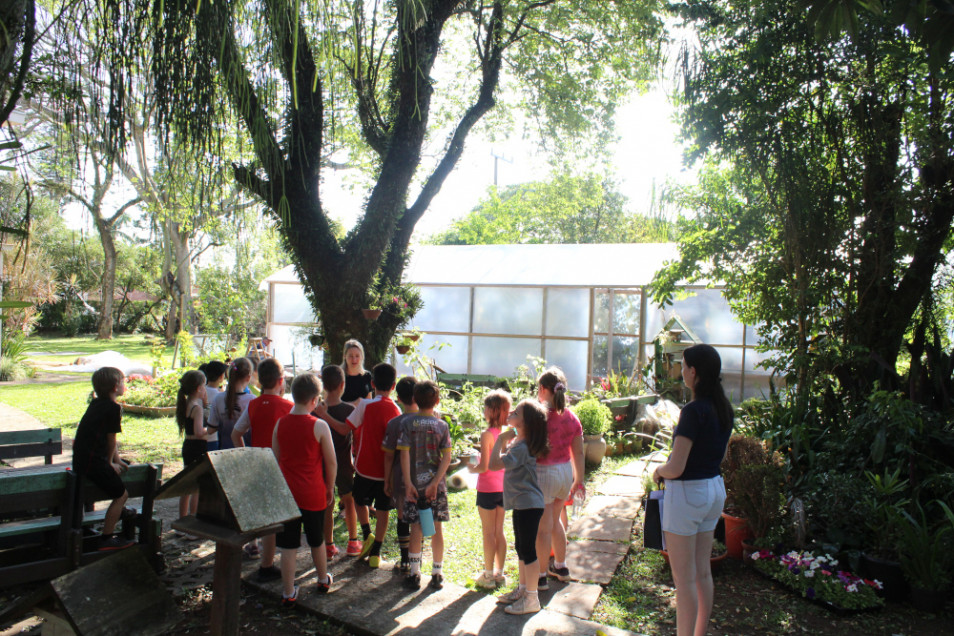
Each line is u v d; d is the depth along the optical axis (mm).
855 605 4262
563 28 10844
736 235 7258
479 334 13852
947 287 7230
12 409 11578
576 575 4758
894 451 5340
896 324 6422
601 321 13078
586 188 13711
